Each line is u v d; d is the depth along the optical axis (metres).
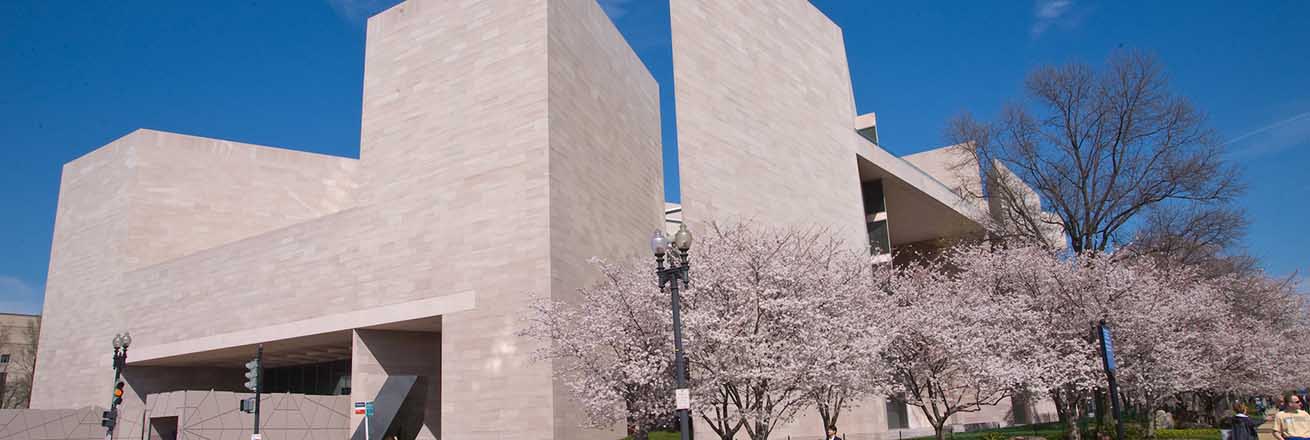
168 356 41.69
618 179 37.78
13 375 72.56
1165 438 26.12
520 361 29.33
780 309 19.28
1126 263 29.73
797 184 33.88
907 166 43.56
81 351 47.12
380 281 33.88
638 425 20.47
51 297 50.88
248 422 32.78
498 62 33.38
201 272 41.16
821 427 30.03
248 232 46.97
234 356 42.22
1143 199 33.28
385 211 34.69
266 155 48.34
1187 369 26.03
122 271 45.41
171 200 46.16
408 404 35.03
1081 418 33.25
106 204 47.75
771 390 19.20
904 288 26.77
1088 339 26.12
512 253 30.62
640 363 19.02
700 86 30.75
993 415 48.50
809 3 39.34
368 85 37.34
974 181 43.81
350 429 33.72
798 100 35.78
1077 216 34.16
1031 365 24.12
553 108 32.00
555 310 23.80
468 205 32.31
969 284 29.02
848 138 38.78
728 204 30.16
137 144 46.38
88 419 41.78
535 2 33.16
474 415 29.77
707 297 19.86
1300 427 14.04
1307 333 39.50
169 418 33.72
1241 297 37.25
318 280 36.00
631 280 21.80
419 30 36.47
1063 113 34.75
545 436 28.17
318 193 49.09
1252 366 30.88
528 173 31.17
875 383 21.77
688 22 31.30
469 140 33.12
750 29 34.28
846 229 36.09
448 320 31.36
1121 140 33.59
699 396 18.86
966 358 22.38
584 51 35.91
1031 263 28.36
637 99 42.03
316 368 45.94
